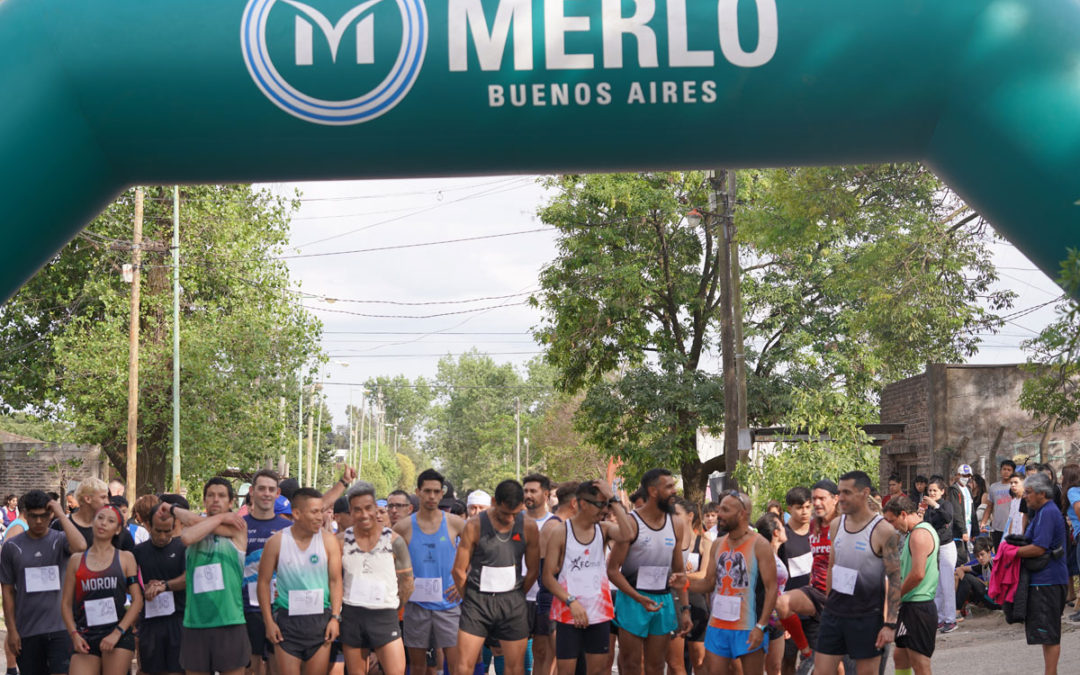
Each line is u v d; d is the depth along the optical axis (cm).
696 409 3095
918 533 892
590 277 3170
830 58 691
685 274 3247
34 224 695
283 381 3066
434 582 1030
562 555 941
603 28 689
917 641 886
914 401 2420
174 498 955
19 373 3105
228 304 3177
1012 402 2233
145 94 692
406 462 14675
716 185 2605
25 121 680
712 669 871
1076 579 1460
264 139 702
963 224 2086
